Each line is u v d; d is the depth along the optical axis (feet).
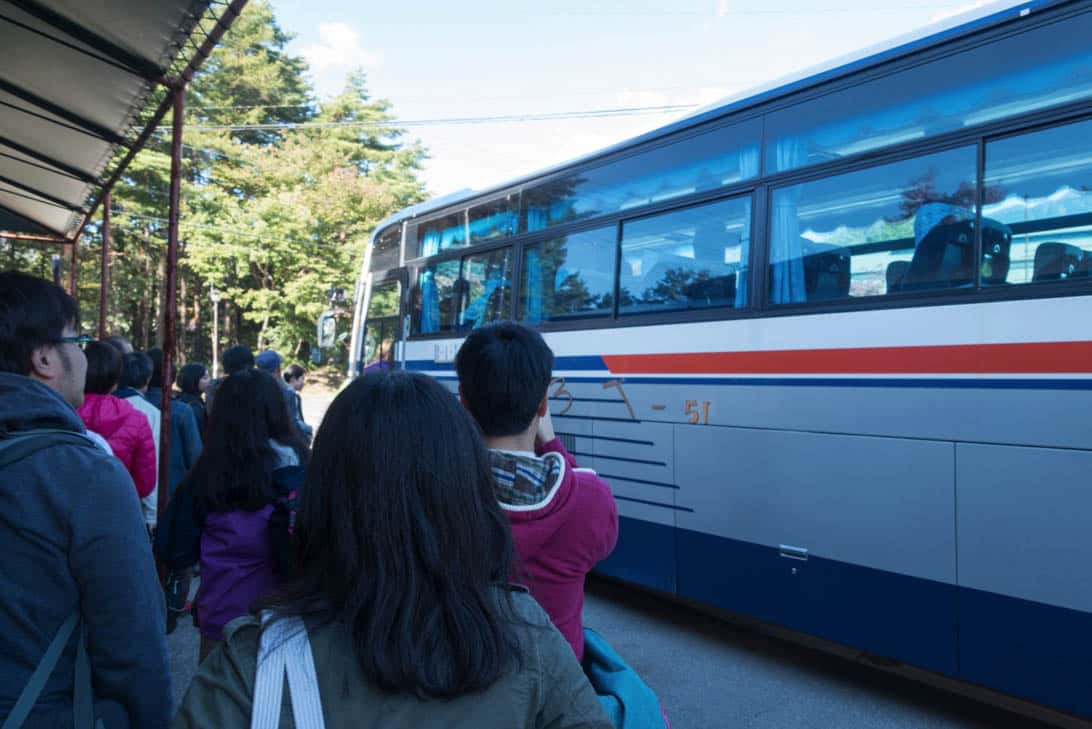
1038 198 11.69
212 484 8.92
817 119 14.79
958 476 12.14
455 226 25.00
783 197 15.21
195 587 20.54
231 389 9.12
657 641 17.52
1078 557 10.83
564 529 5.96
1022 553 11.37
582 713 3.76
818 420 14.08
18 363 5.94
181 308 109.81
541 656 3.77
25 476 5.34
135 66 15.25
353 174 97.50
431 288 26.09
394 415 3.81
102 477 5.58
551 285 20.67
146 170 90.48
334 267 96.58
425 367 25.84
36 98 17.81
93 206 28.14
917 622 12.52
